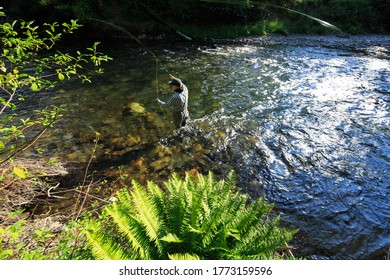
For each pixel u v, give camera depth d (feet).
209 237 8.18
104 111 22.49
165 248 8.16
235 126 21.06
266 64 36.50
